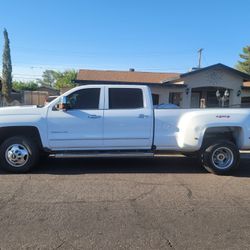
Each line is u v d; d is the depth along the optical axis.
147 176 7.74
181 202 5.92
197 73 25.25
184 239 4.43
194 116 8.09
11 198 5.95
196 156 9.21
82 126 7.97
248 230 4.77
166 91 25.47
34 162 7.84
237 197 6.29
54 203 5.72
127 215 5.24
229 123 8.12
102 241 4.33
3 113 7.82
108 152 8.12
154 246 4.21
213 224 4.96
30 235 4.48
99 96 8.10
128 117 8.05
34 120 7.82
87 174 7.81
